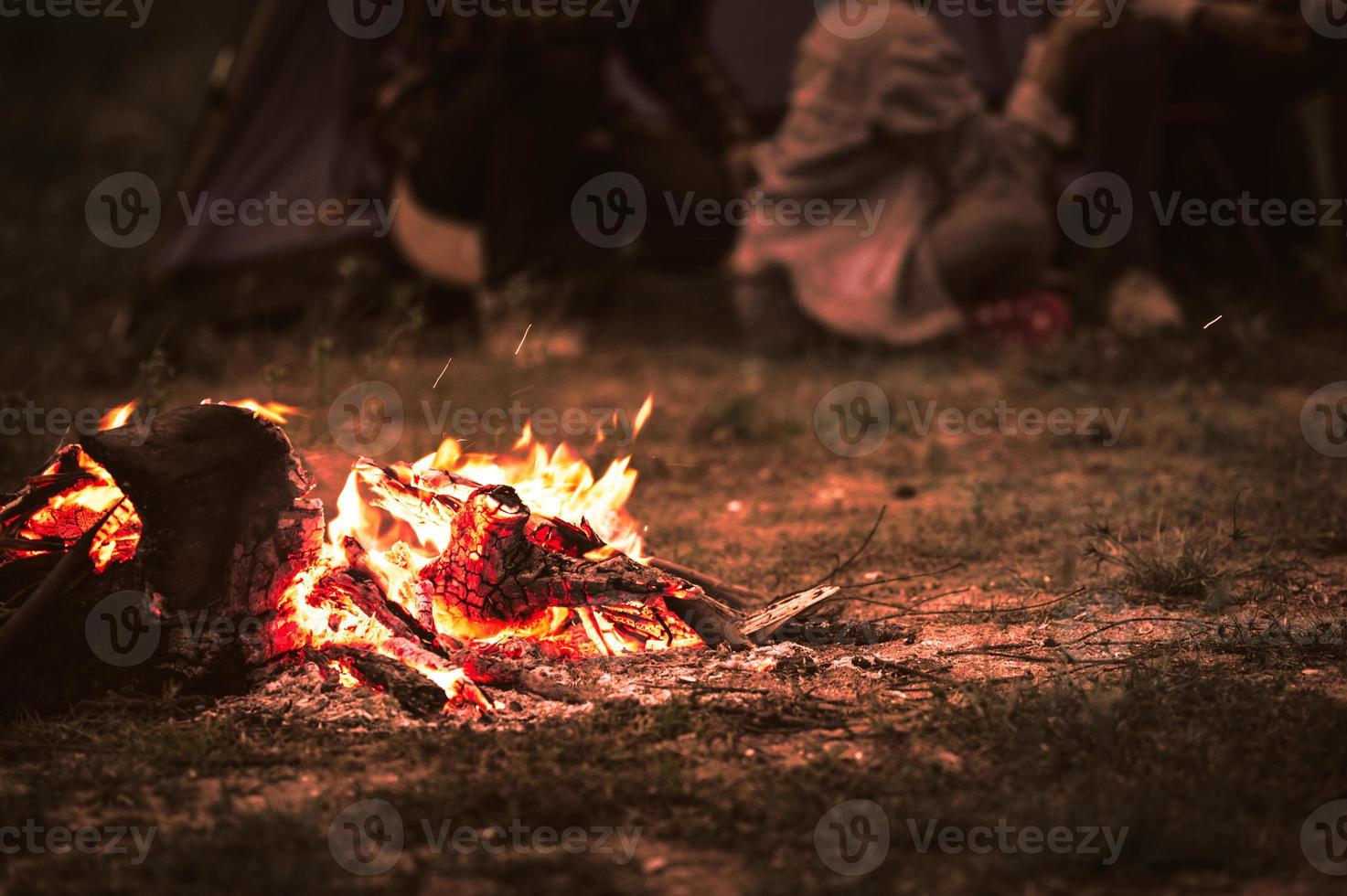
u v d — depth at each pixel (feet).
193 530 15.61
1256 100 45.91
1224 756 13.62
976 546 23.27
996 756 14.14
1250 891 11.48
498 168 43.01
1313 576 20.75
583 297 44.88
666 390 38.45
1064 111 45.11
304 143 48.34
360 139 47.62
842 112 41.91
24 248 54.75
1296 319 43.04
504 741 14.69
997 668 17.01
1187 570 20.56
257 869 11.89
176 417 15.89
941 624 19.22
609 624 17.93
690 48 44.80
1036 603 20.04
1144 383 37.78
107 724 15.39
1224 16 42.63
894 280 41.29
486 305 43.62
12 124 92.58
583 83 42.60
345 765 14.35
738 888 11.66
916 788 13.32
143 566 15.61
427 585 17.52
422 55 44.09
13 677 15.84
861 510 26.78
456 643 17.26
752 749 14.53
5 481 26.25
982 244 41.45
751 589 21.15
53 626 15.87
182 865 12.00
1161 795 12.80
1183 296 45.62
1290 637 17.66
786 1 54.49
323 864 12.07
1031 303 42.24
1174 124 47.98
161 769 14.32
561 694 15.94
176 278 46.44
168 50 102.99
